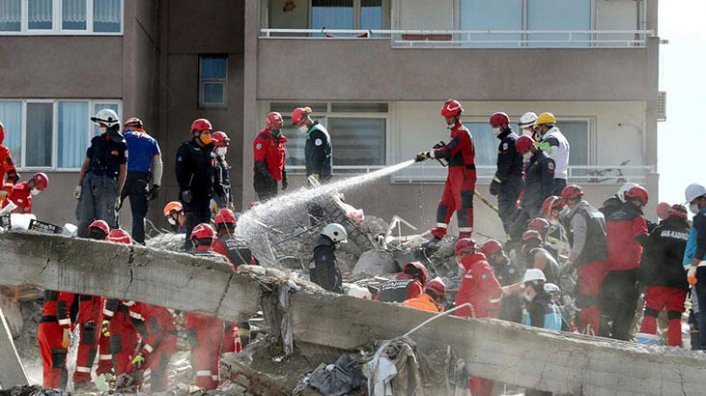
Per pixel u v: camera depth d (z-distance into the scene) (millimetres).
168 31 38875
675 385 15422
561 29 36875
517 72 35656
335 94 35688
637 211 19438
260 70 35781
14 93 35781
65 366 18062
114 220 22172
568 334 16062
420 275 18766
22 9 35969
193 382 18516
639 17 36781
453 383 15812
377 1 37594
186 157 23344
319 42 35781
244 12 38719
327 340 16391
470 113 36250
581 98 35719
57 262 17125
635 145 36344
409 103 36344
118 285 17000
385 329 16219
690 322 19922
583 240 19391
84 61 35781
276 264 24641
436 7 36938
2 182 22156
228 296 16734
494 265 19828
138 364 18438
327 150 26797
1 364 17000
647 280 18938
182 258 16891
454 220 34906
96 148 22172
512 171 24094
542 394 16547
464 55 35688
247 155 35594
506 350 15906
